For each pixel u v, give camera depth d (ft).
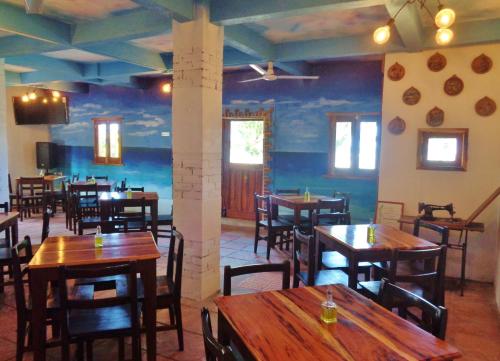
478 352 9.33
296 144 22.04
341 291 6.75
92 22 13.92
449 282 14.15
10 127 28.37
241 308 5.97
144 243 9.23
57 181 29.43
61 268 6.71
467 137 14.21
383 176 15.56
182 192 11.86
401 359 4.56
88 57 20.06
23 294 7.93
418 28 12.50
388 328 5.36
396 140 15.26
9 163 28.45
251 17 10.98
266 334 5.14
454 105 14.32
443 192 14.73
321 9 10.36
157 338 9.59
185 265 12.01
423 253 8.53
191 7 11.15
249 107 23.24
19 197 24.00
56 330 9.28
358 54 15.31
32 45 15.37
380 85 19.57
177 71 11.65
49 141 29.66
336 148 21.07
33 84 24.43
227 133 24.48
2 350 9.01
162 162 26.50
